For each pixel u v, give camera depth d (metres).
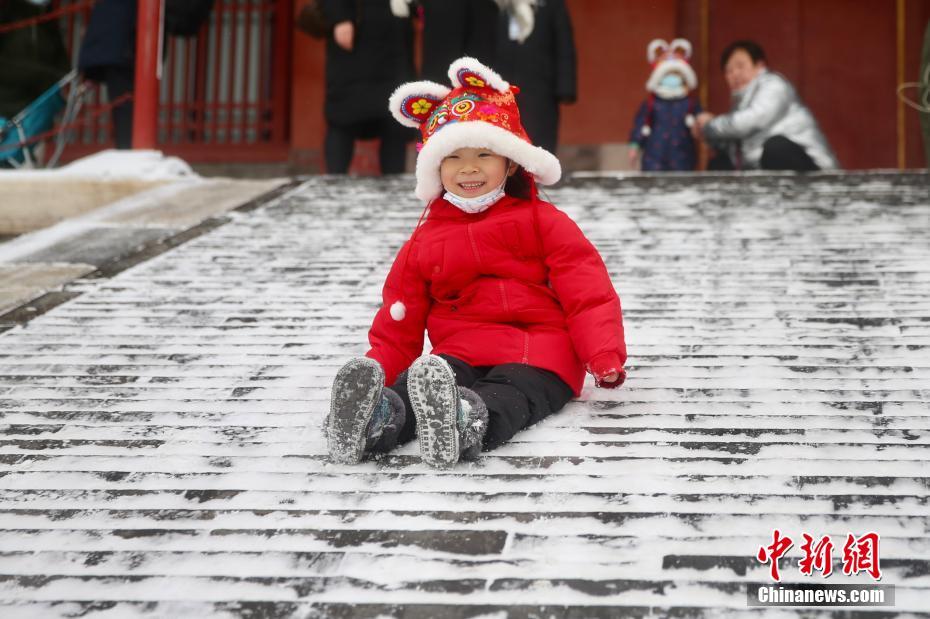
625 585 2.07
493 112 3.14
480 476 2.60
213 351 3.76
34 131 8.97
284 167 12.14
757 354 3.56
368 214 6.12
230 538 2.33
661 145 9.26
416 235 3.25
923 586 2.04
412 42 7.70
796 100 8.41
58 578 2.19
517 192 3.29
